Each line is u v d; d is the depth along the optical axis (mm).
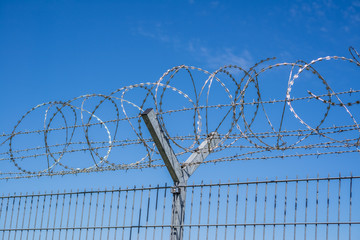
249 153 8312
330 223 7531
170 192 8781
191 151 9047
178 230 8562
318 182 7738
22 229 10031
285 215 7828
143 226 8859
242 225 8086
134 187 9117
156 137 8617
